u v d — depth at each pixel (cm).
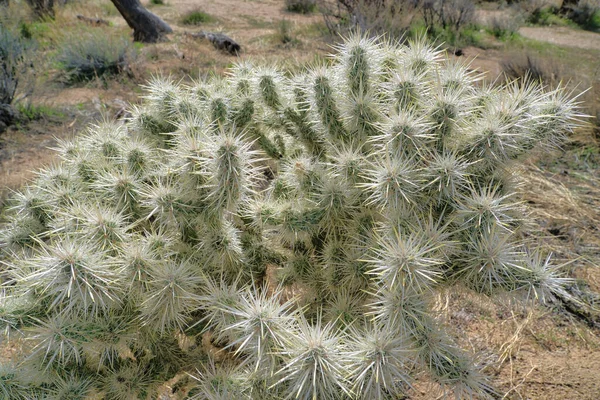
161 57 918
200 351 203
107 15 1382
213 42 985
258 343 149
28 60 752
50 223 196
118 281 165
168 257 181
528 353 301
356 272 185
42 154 543
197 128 200
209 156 170
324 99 195
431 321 162
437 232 157
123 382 184
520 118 172
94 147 215
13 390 168
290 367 148
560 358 297
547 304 336
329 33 1050
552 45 1155
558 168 504
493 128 165
